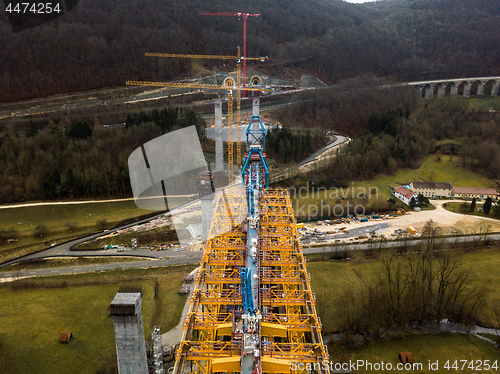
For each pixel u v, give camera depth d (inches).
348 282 4443.9
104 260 5036.9
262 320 2042.3
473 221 6225.4
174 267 4803.2
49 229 5738.2
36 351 3358.8
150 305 3988.7
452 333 3700.8
